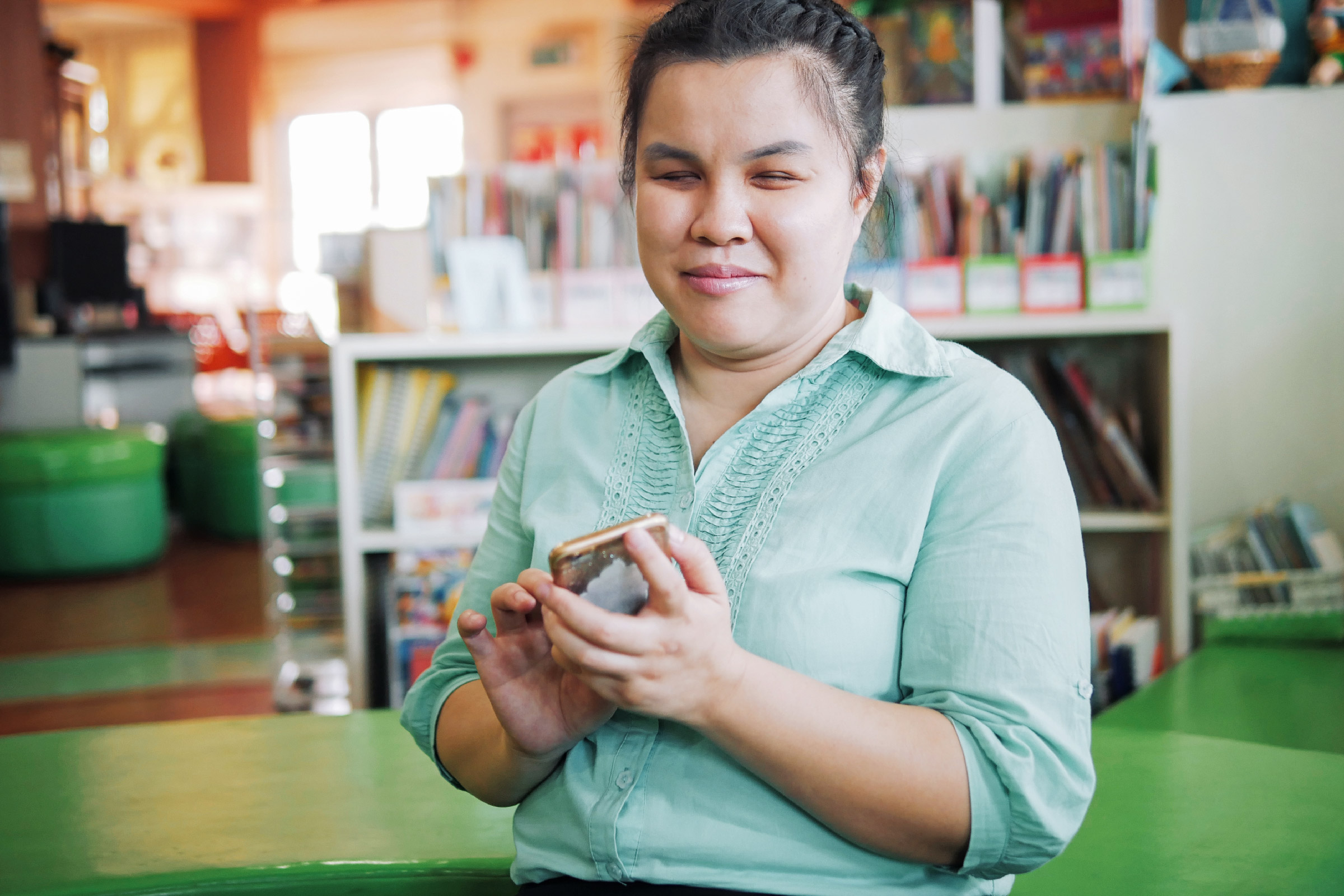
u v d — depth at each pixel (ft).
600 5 33.12
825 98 2.78
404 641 8.74
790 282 2.83
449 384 9.23
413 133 35.94
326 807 4.77
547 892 2.90
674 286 2.89
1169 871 4.18
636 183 3.02
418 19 34.37
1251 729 6.55
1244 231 8.73
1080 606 2.72
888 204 3.58
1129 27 9.82
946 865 2.65
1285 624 8.12
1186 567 8.15
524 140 34.45
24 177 21.16
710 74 2.74
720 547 2.88
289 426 9.34
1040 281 8.36
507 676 2.77
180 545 19.35
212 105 35.06
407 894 4.17
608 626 2.31
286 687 9.45
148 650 12.64
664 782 2.81
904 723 2.56
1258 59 8.54
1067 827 2.58
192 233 34.19
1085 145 9.04
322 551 9.43
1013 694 2.59
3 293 18.94
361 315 9.32
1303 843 4.40
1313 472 8.79
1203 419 8.86
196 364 23.09
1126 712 6.90
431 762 5.32
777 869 2.75
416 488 8.73
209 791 4.98
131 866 4.18
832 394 2.97
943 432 2.81
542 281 9.08
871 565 2.73
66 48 23.71
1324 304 8.67
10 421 19.17
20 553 16.34
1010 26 9.37
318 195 36.65
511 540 3.38
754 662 2.48
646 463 3.11
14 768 5.28
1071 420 8.52
